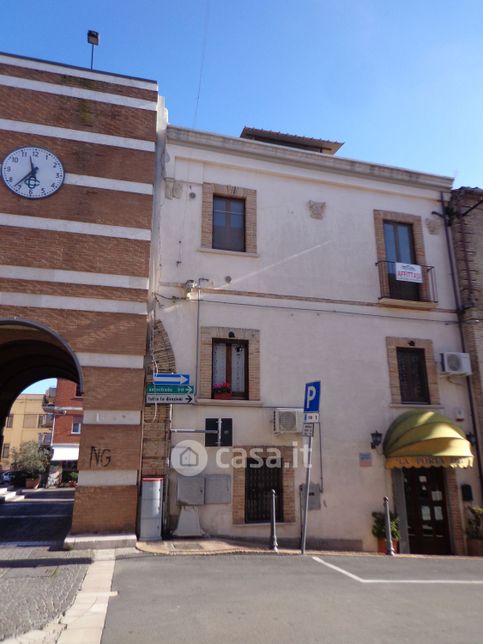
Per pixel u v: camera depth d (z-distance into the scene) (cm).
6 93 1091
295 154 1364
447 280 1455
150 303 1129
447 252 1478
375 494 1216
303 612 572
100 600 603
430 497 1273
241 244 1294
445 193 1523
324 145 1631
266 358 1217
